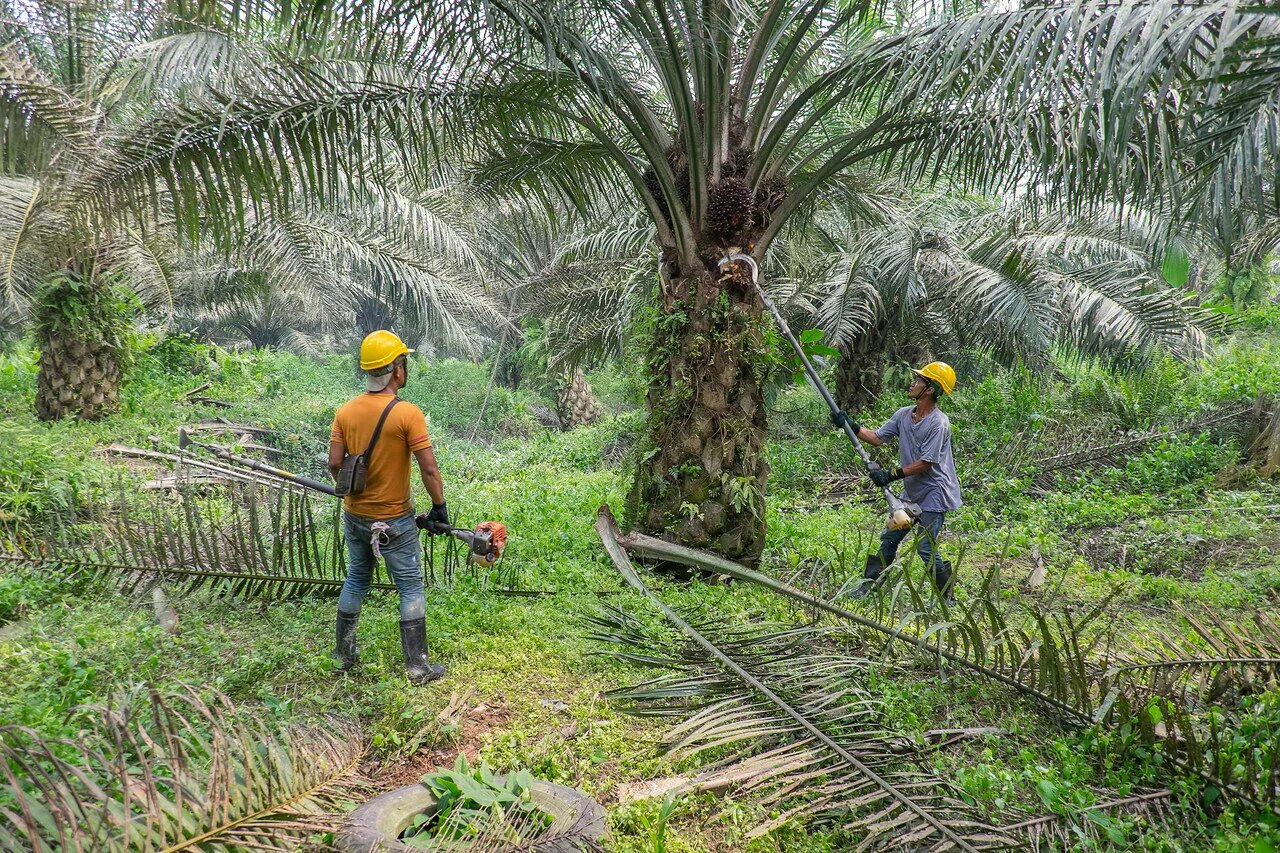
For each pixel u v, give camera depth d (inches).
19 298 392.2
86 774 99.8
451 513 291.1
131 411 449.7
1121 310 392.8
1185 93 155.5
